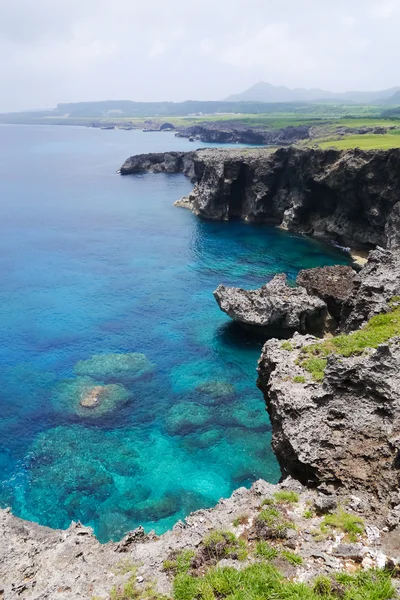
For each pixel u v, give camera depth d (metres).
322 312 54.22
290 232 104.31
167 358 52.47
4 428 41.38
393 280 36.62
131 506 32.84
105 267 82.75
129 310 65.06
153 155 197.50
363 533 17.80
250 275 77.62
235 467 36.50
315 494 20.86
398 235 75.25
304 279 61.50
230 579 15.95
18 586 18.44
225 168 113.94
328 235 97.38
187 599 15.71
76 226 110.56
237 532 18.91
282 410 25.17
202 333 58.03
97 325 60.66
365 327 32.22
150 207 130.75
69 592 17.45
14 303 67.75
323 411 24.17
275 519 18.92
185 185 164.38
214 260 85.69
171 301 67.81
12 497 33.91
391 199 80.44
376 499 19.70
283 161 108.44
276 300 53.94
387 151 80.25
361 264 81.38
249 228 108.69
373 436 22.23
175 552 18.38
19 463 37.28
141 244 96.25
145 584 17.03
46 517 32.09
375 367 23.97
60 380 48.41
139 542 21.06
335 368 24.72
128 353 53.62
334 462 21.78
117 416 42.84
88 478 35.59
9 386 47.47
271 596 15.02
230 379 48.34
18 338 57.41
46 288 73.38
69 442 39.59
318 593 15.00
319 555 16.81
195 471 36.09
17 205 132.38
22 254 89.94
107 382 47.97
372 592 14.58
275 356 30.09
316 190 99.00
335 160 92.69
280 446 25.11
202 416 42.75
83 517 32.06
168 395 45.81
